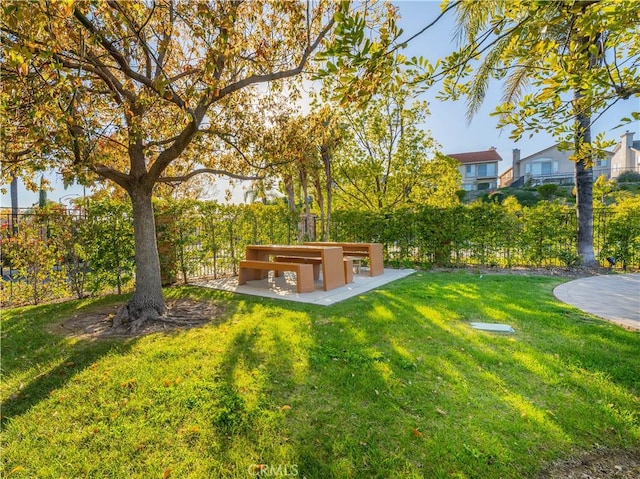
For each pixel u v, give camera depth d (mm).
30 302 6031
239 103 6020
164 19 4273
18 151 4523
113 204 6480
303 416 2443
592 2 1620
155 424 2371
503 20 2004
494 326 4203
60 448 2162
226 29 3660
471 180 35031
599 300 5445
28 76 3227
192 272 7961
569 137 2973
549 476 1945
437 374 2998
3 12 2260
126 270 6707
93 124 4578
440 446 2133
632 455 2104
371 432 2270
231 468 1991
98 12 3809
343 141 11859
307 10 5203
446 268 9320
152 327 4441
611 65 2240
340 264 7016
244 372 3068
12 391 2848
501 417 2404
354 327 4230
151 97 4395
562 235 8664
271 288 6914
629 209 8586
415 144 12508
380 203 13141
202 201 8109
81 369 3197
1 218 5820
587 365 3111
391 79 1989
